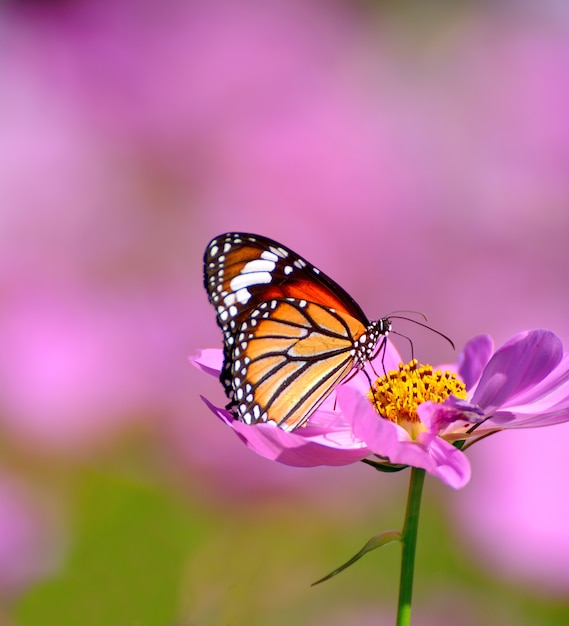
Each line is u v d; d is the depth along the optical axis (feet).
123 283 3.99
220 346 3.96
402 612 3.22
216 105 4.19
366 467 3.86
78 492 3.82
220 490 3.83
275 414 3.36
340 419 3.41
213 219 4.06
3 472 3.82
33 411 3.84
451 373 3.40
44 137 4.07
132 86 4.14
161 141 4.17
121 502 3.82
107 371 3.88
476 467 3.68
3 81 4.16
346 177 4.17
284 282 3.36
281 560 3.80
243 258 3.35
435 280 4.05
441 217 4.17
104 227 4.03
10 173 4.04
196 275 4.04
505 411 3.34
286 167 4.09
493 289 4.10
